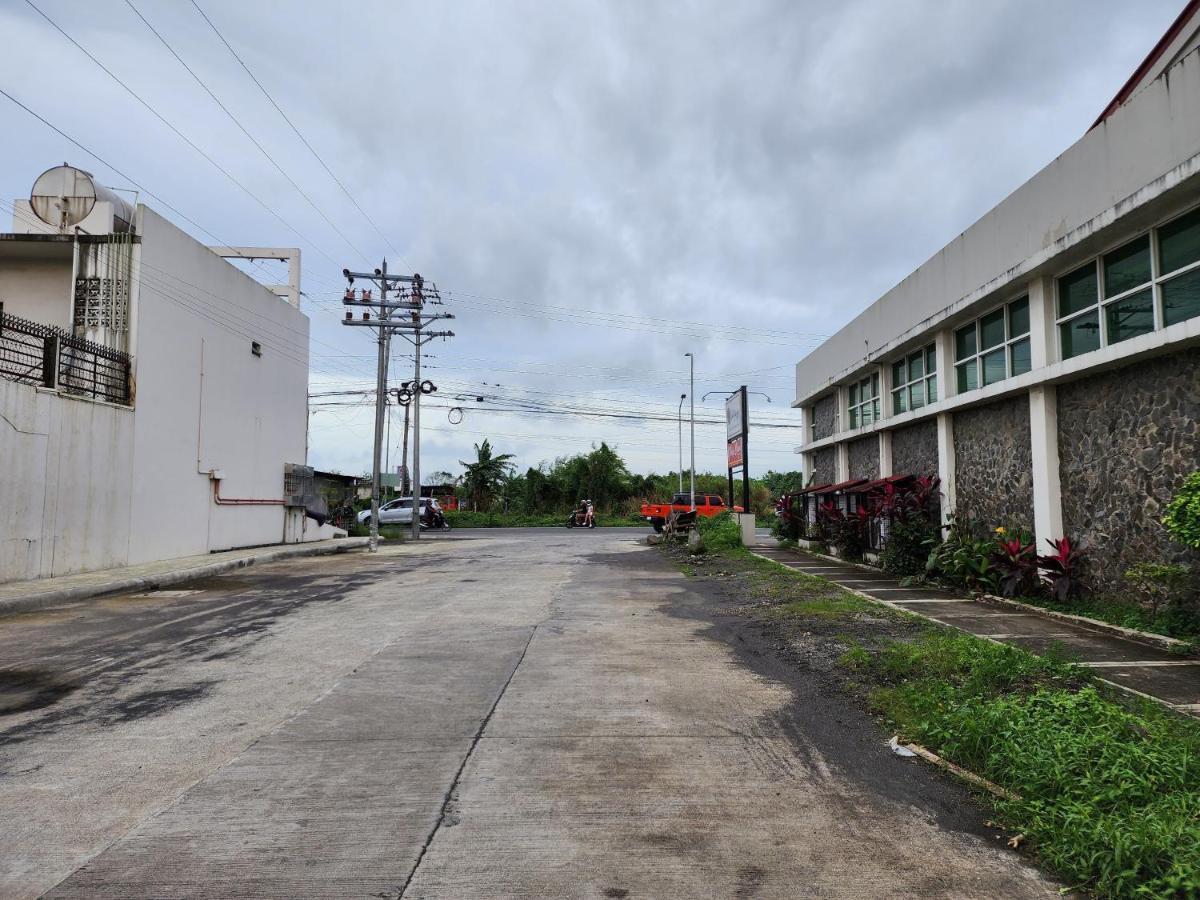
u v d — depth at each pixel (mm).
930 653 6398
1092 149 8805
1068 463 9805
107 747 4590
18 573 12742
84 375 15164
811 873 3047
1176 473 7906
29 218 17406
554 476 54156
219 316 20312
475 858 3156
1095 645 7234
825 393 20516
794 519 22078
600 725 4949
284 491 25109
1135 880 2893
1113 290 8852
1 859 3162
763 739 4691
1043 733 4242
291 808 3662
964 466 12648
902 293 14789
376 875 3018
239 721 5098
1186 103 7320
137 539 16375
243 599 11570
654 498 52688
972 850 3258
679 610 9914
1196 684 5770
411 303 26562
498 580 13867
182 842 3309
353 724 4992
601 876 3012
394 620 9203
